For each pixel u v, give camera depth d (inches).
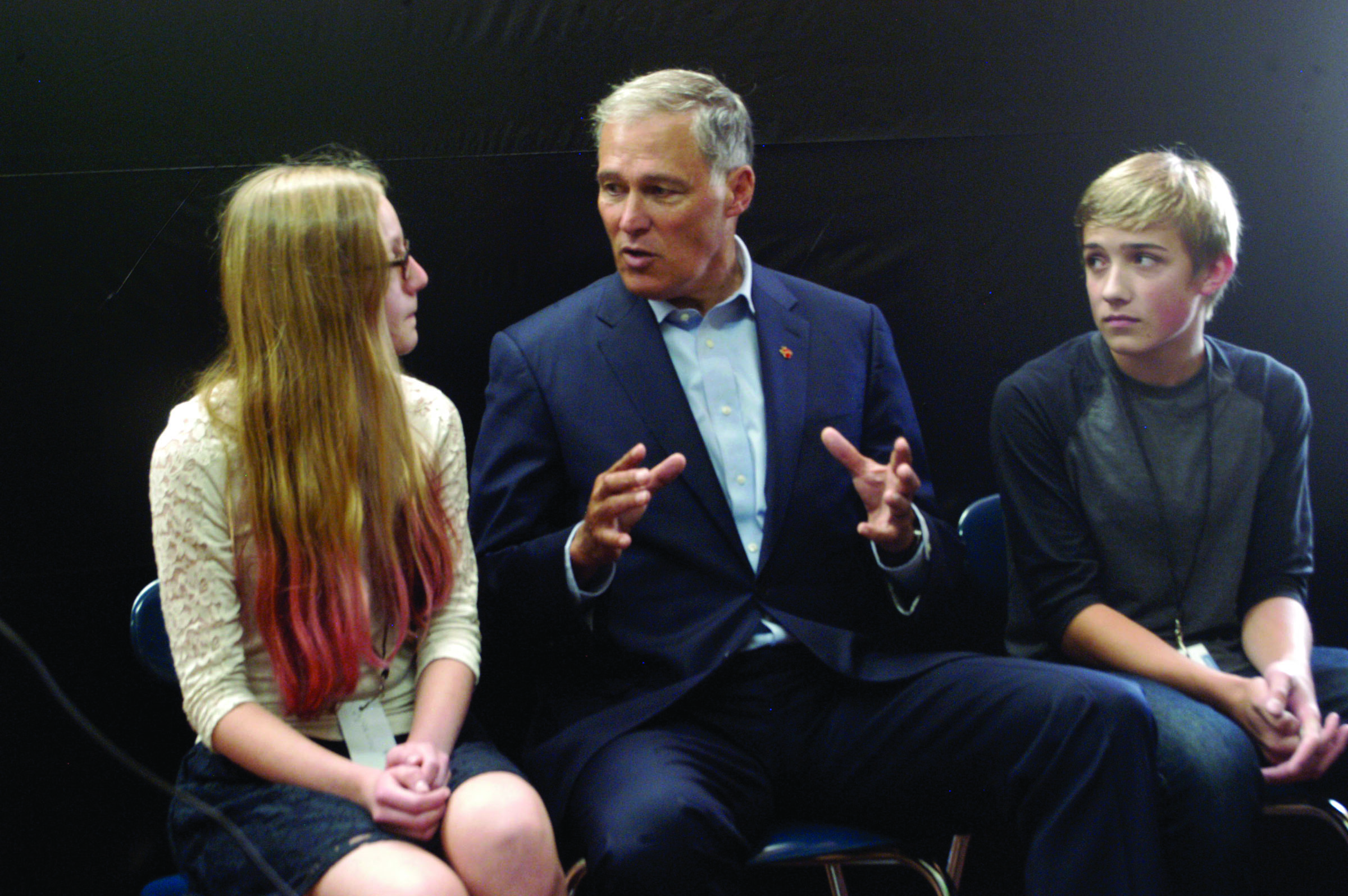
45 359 80.7
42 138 79.7
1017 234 95.7
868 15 91.8
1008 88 94.3
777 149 92.0
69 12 79.3
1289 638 79.3
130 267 81.5
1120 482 82.7
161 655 71.2
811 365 78.6
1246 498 82.5
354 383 64.7
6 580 81.0
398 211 85.8
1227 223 81.0
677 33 89.1
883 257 94.3
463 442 70.9
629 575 74.7
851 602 77.5
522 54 86.4
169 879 70.4
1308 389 99.8
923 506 79.2
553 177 88.0
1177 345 82.1
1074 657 82.0
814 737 72.9
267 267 64.3
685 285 75.4
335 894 54.7
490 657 83.1
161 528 62.8
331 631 62.8
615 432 75.7
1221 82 96.8
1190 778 70.1
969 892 95.1
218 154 82.1
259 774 60.1
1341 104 98.0
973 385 96.7
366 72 84.0
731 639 73.5
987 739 68.8
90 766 82.4
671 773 65.1
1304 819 97.5
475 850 57.6
